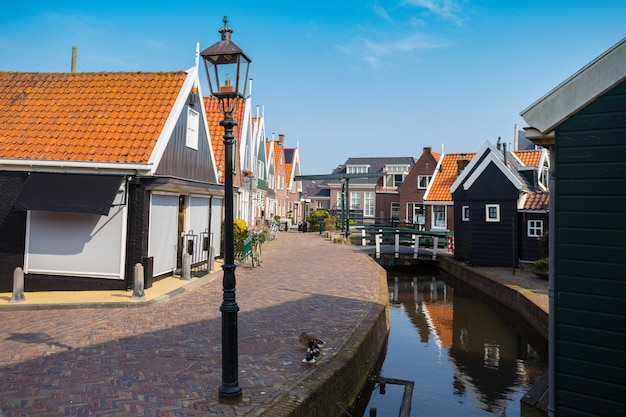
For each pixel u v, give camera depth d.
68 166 10.66
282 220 39.06
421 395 7.95
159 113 11.88
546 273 14.89
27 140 11.25
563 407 4.58
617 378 4.31
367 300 10.66
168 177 10.81
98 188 10.28
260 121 31.41
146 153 10.80
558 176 4.66
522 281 14.91
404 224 33.47
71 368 5.99
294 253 20.62
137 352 6.67
